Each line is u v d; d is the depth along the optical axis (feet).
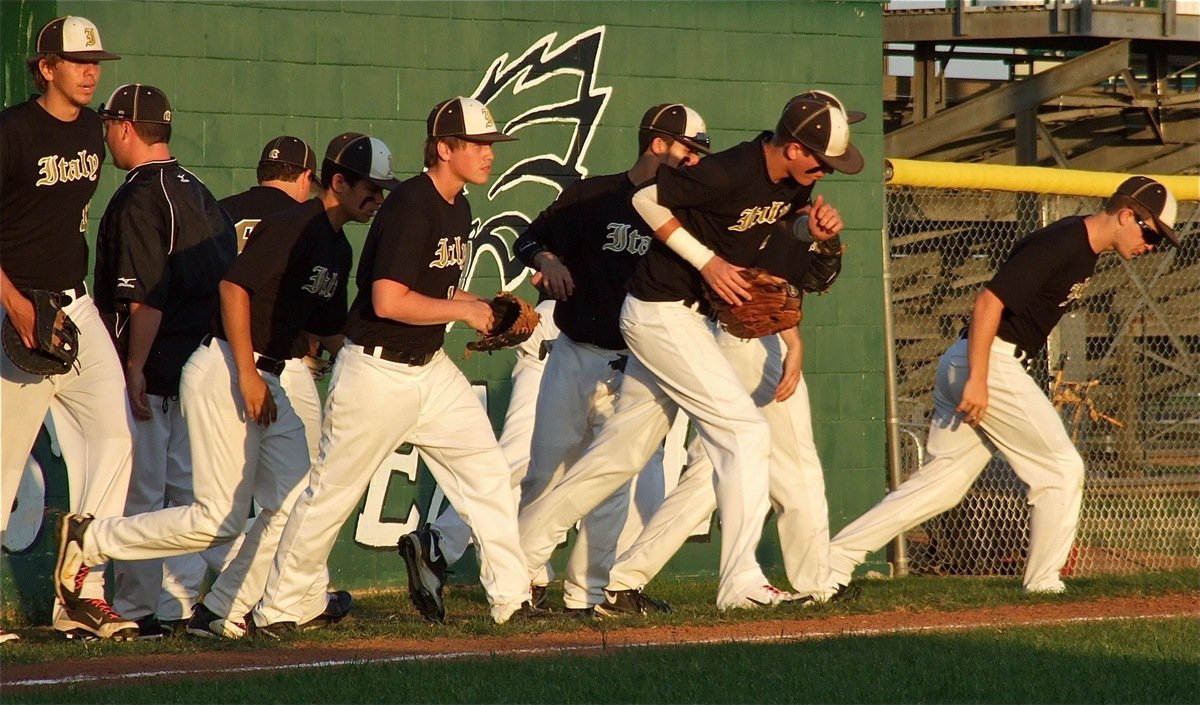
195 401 74.08
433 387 74.59
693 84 111.45
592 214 83.56
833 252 83.30
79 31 72.69
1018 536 114.52
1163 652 66.69
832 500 114.01
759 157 73.26
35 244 73.41
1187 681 59.77
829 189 113.70
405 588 103.55
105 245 82.28
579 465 82.07
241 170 99.30
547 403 86.17
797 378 82.07
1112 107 190.29
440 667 62.59
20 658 69.36
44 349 71.46
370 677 60.03
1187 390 149.69
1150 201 82.94
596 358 85.56
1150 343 152.35
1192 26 174.60
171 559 84.02
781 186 73.92
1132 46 192.75
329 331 79.56
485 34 105.70
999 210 128.98
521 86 106.63
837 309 114.11
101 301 83.15
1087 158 200.85
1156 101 188.44
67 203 74.23
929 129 175.52
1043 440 87.66
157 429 83.25
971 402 85.10
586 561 85.76
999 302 84.53
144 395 80.28
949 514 118.52
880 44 116.26
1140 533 129.90
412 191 71.15
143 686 60.23
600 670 61.46
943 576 112.78
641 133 83.25
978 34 172.55
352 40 102.22
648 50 110.22
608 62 109.19
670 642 70.33
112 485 77.41
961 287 138.21
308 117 101.14
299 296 74.95
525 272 106.83
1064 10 170.30
